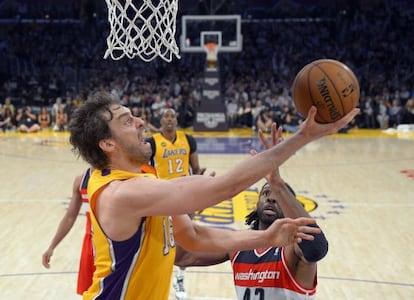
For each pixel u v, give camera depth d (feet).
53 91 72.08
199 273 15.29
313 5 83.35
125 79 70.90
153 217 5.74
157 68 75.66
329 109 5.80
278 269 7.32
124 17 8.86
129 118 5.96
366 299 13.46
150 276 5.75
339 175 30.91
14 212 22.17
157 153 16.65
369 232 19.30
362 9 82.43
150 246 5.69
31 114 57.88
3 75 78.69
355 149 43.24
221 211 22.06
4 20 83.41
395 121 59.98
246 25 83.41
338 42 80.43
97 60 78.33
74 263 15.93
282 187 6.93
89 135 5.84
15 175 30.81
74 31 82.53
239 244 6.22
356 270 15.49
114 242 5.61
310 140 5.39
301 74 6.02
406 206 23.24
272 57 79.00
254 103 60.39
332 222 20.65
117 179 5.68
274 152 5.31
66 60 79.05
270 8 83.71
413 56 75.77
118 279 5.69
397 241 18.21
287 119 55.42
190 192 5.23
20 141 48.44
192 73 73.72
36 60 79.36
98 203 5.68
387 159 37.32
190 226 6.51
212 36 57.41
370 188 27.14
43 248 17.34
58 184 28.17
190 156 17.52
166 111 16.85
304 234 5.95
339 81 5.81
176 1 9.14
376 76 72.08
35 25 83.35
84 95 66.13
